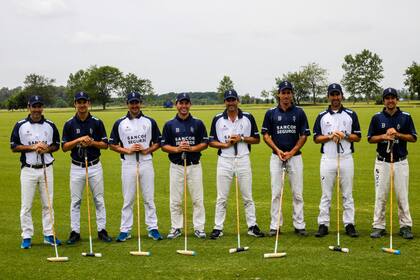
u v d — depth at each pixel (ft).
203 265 21.34
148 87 432.66
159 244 25.26
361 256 22.17
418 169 47.93
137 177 26.32
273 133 27.14
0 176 48.85
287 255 22.58
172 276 19.94
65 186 42.80
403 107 196.03
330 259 21.79
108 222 30.30
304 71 389.80
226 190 26.86
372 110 179.32
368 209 32.30
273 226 27.09
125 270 20.83
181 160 26.58
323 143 26.73
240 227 28.81
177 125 26.94
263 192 38.91
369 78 397.60
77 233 26.11
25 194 25.13
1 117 189.98
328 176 26.40
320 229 26.32
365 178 43.78
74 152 26.11
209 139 27.20
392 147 25.27
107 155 66.33
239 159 26.66
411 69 325.21
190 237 26.71
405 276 19.42
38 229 28.84
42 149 24.89
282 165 26.91
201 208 26.84
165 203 35.60
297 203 26.76
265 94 398.42
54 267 21.39
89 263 21.93
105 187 41.86
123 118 26.76
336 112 26.68
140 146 26.18
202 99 482.69
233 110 26.76
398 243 24.32
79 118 26.55
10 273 20.61
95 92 388.16
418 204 33.22
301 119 26.84
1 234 27.43
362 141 76.95
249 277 19.65
